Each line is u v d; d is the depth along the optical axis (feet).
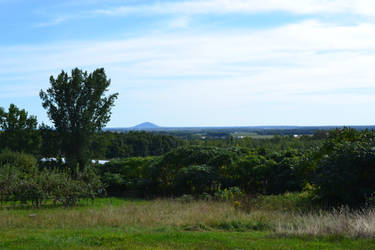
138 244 25.45
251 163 63.72
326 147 52.37
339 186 42.04
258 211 39.99
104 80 107.76
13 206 51.47
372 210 34.91
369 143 45.68
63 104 105.19
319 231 29.07
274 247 24.40
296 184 57.21
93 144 111.96
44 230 31.17
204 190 63.05
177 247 24.56
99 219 36.29
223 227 33.32
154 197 66.54
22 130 128.16
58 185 52.75
